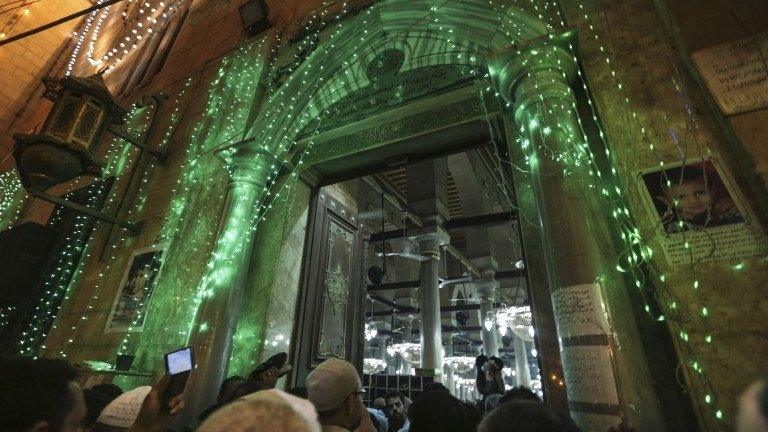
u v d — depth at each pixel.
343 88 6.56
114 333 6.00
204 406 4.51
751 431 0.50
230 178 6.34
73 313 6.71
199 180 6.77
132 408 1.85
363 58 6.42
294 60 6.98
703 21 3.45
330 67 6.45
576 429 1.12
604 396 2.66
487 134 5.34
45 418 1.08
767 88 3.05
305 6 8.01
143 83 10.38
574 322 2.96
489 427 1.04
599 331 2.85
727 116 3.10
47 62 14.23
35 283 7.48
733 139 3.05
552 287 3.29
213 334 4.94
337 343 6.32
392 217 13.60
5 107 12.92
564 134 3.71
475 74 5.33
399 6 5.93
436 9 5.50
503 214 11.55
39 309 7.17
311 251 6.31
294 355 5.52
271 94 6.94
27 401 1.06
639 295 3.26
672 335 2.88
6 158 12.07
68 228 8.07
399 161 5.95
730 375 2.61
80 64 14.11
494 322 15.09
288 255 5.95
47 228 8.04
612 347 2.79
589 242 3.19
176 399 1.46
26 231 7.68
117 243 7.04
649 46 3.94
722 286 2.82
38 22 14.33
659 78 3.73
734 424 2.49
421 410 2.06
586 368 2.80
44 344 6.61
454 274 18.98
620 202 3.59
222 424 0.68
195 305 5.46
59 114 5.46
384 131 5.89
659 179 3.32
